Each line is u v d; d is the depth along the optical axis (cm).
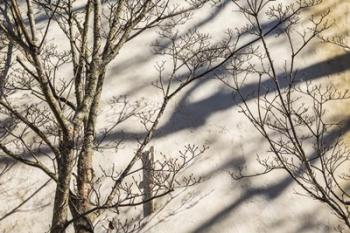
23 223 662
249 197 664
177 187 664
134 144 701
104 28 768
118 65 759
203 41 762
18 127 711
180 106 726
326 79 747
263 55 755
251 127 708
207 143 700
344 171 678
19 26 499
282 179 673
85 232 513
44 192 679
